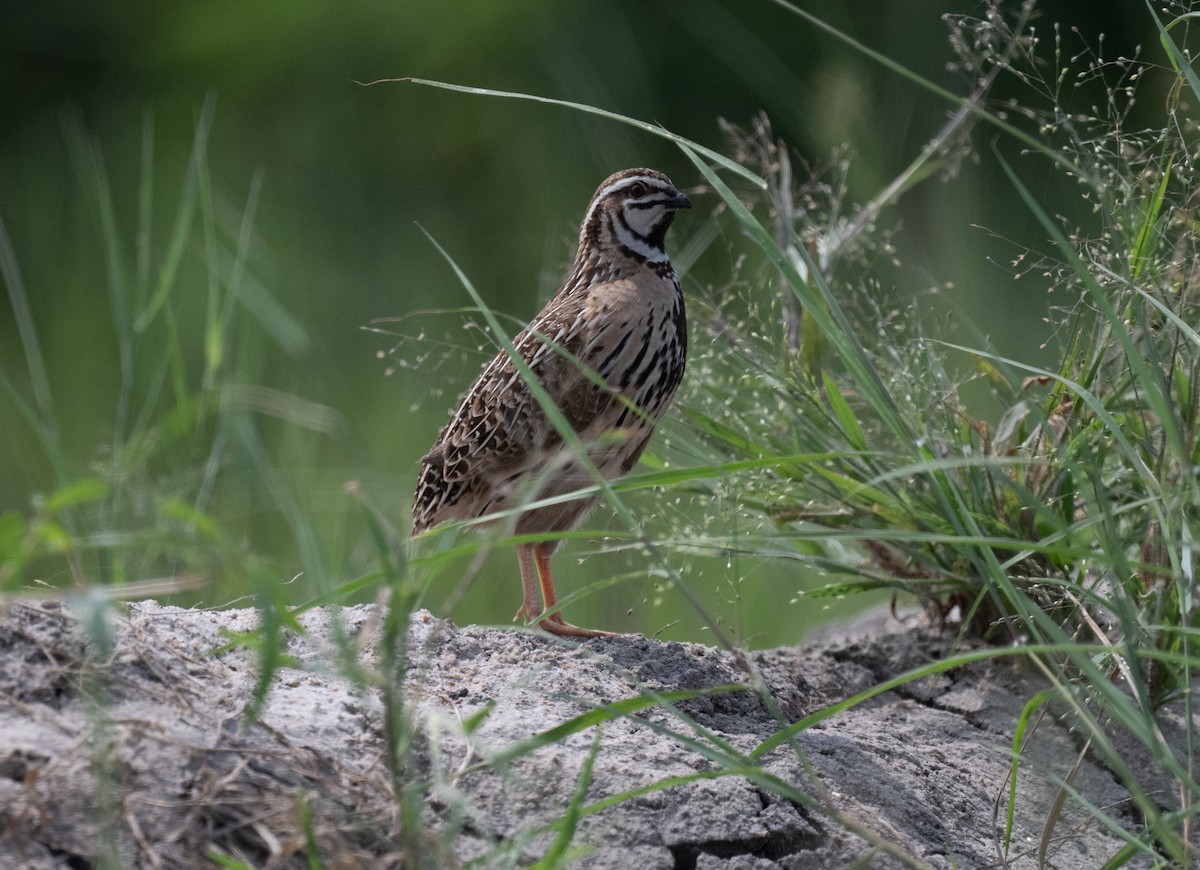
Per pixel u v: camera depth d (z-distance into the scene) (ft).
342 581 32.14
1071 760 26.09
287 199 70.13
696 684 25.54
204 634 21.89
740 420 32.60
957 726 28.30
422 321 62.08
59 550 16.96
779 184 41.63
